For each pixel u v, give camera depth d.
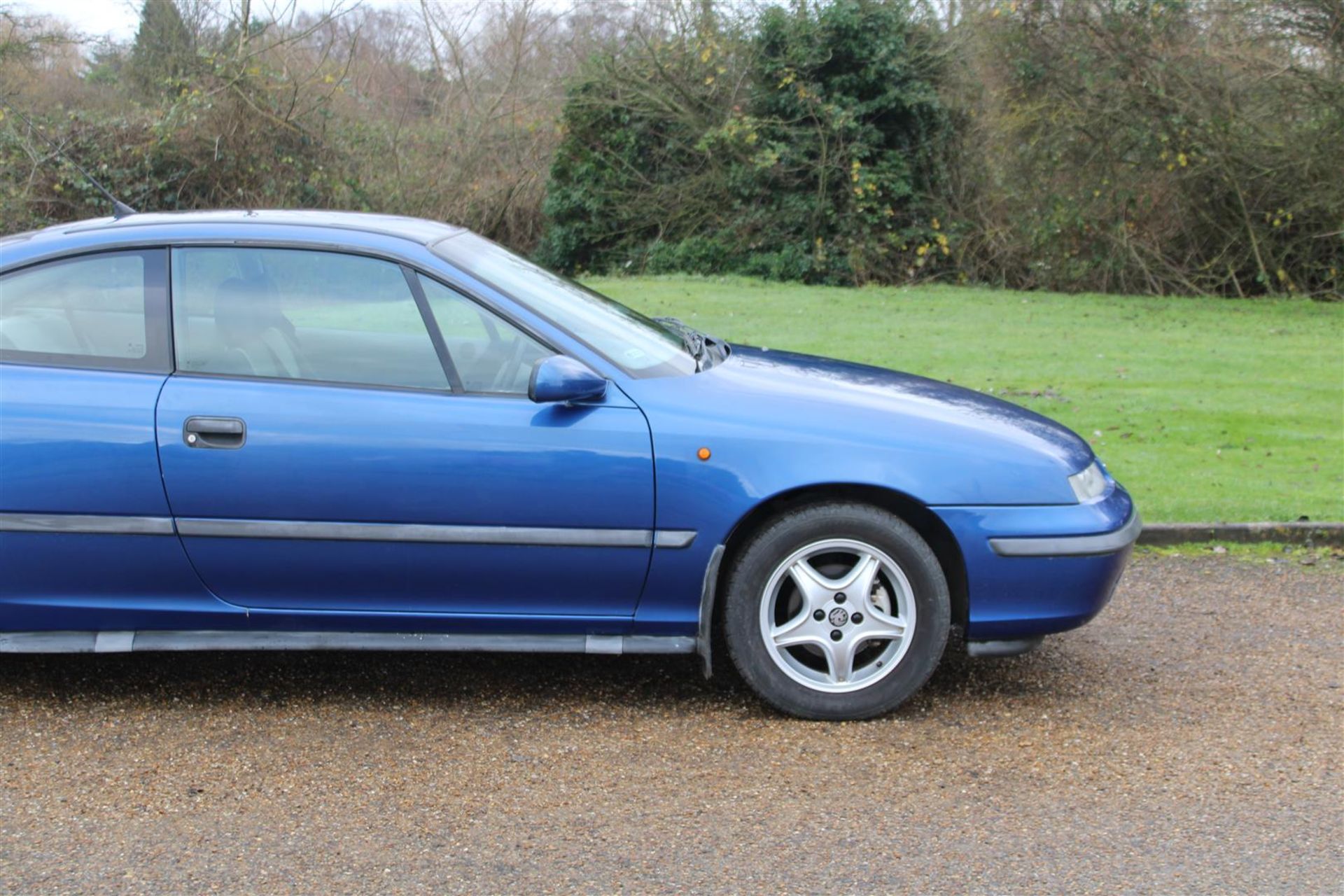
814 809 3.49
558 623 4.09
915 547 4.02
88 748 3.88
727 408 4.05
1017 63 19.88
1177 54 19.11
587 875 3.12
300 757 3.82
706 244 23.12
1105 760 3.83
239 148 22.27
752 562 4.02
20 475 3.91
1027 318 16.27
